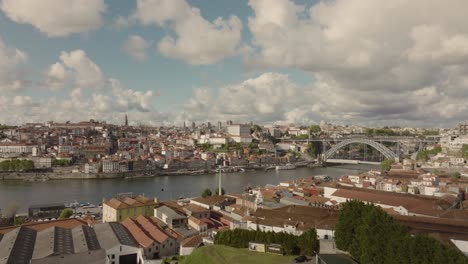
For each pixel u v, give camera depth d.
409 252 70.69
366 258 76.31
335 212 118.69
